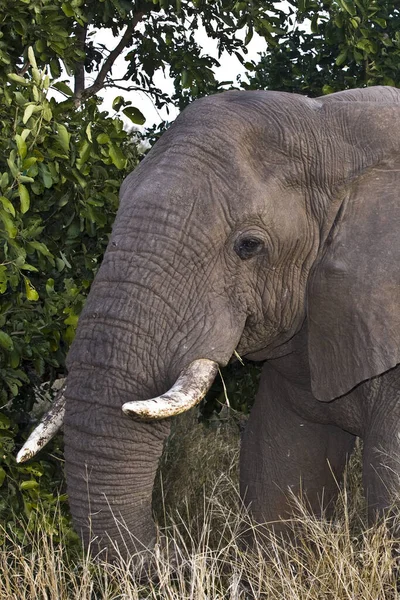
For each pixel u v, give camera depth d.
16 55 7.75
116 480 5.51
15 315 6.88
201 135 5.69
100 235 7.77
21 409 8.04
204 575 5.44
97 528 5.54
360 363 5.79
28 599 5.66
